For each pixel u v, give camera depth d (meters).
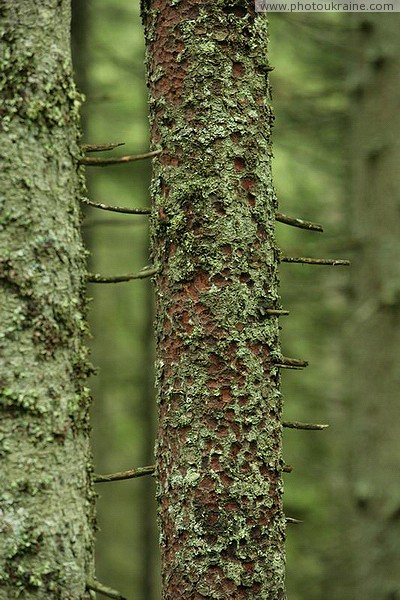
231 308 2.69
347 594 6.69
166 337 2.76
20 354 2.29
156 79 2.83
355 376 5.76
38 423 2.30
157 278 2.81
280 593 2.69
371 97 5.75
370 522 5.57
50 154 2.37
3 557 2.25
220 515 2.64
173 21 2.79
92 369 2.47
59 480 2.32
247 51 2.79
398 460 5.52
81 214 2.51
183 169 2.75
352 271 5.88
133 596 11.90
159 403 2.79
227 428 2.66
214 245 2.71
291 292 7.78
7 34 2.34
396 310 5.55
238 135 2.75
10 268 2.29
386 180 5.66
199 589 2.63
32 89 2.35
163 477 2.74
